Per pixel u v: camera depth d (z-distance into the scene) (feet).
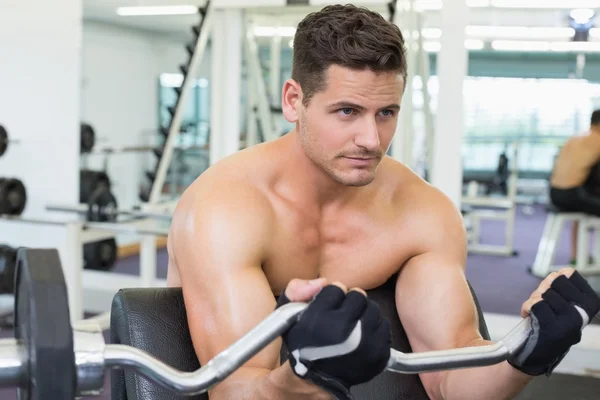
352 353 2.17
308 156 3.56
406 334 4.11
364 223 4.06
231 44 14.06
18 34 14.32
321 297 2.20
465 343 3.75
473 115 20.81
